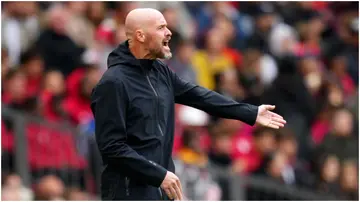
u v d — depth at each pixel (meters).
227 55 30.53
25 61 25.36
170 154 12.95
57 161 23.08
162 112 12.78
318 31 34.53
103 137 12.47
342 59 34.16
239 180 25.03
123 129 12.48
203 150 26.52
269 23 32.94
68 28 26.78
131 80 12.63
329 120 29.91
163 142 12.76
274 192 25.94
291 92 30.16
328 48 34.16
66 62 26.30
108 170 12.80
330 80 32.72
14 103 23.98
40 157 22.95
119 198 12.73
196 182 24.08
